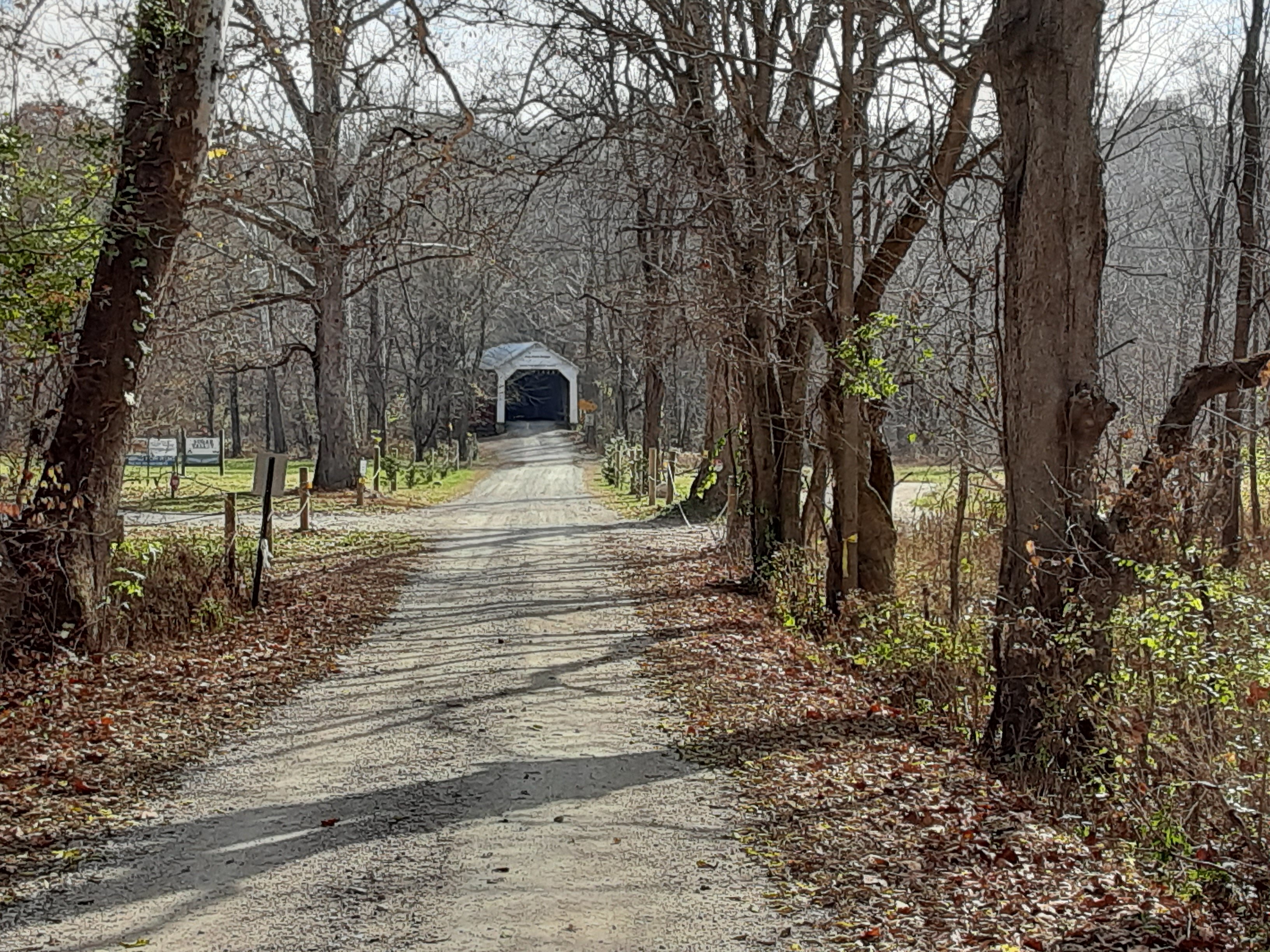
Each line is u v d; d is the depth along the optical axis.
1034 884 5.54
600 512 31.34
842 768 7.66
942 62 11.05
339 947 4.70
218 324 34.50
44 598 10.41
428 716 8.97
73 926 4.90
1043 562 7.79
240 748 8.01
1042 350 7.82
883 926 4.95
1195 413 8.56
